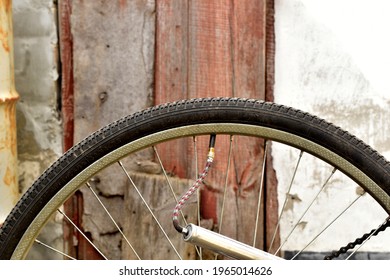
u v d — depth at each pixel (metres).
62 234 2.88
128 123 2.09
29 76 2.82
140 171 2.79
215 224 2.80
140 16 2.74
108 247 2.85
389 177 2.05
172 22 2.73
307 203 2.79
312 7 2.70
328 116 2.76
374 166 2.05
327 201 2.78
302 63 2.73
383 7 2.69
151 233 2.77
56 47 2.80
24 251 2.14
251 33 2.71
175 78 2.75
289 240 2.81
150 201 2.76
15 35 2.80
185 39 2.73
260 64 2.72
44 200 2.12
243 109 2.07
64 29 2.78
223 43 2.72
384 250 2.80
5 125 2.63
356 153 2.05
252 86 2.73
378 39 2.71
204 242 2.05
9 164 2.67
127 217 2.80
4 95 2.60
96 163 2.11
